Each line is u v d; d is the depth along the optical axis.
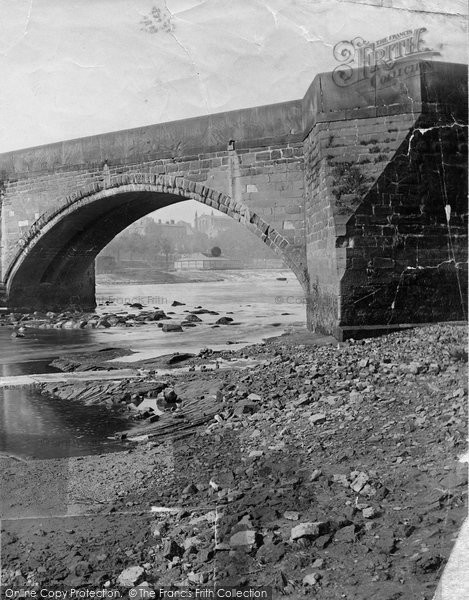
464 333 9.52
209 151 16.08
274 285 43.50
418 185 11.59
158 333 16.92
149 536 4.02
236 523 4.06
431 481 4.37
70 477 5.09
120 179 18.53
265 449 5.45
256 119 15.20
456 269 11.49
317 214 12.86
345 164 11.80
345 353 9.45
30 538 4.06
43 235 21.16
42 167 20.64
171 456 5.58
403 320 11.34
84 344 14.78
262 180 15.20
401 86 11.66
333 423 5.92
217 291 37.59
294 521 4.05
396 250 11.48
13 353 13.40
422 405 5.93
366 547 3.71
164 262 50.78
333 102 11.98
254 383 8.22
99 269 48.06
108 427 7.02
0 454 5.90
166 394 8.23
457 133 11.68
